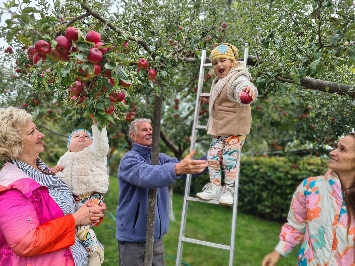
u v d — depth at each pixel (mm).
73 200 2141
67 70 1619
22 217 1738
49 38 1613
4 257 1832
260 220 8500
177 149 5902
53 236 1786
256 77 3191
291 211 2084
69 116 3666
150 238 2646
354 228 1854
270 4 3301
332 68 2631
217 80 2730
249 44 3080
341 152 1888
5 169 1897
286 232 2066
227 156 2656
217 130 2617
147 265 2639
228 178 2682
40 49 1587
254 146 7348
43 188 1901
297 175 8117
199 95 2922
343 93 3023
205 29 3252
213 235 6766
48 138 6543
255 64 3084
